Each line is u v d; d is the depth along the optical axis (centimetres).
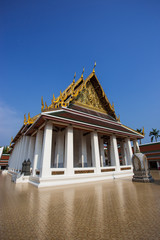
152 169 3078
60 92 1341
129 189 744
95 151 1221
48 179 875
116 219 338
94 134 1278
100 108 1914
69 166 1000
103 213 382
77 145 1617
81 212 393
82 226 302
